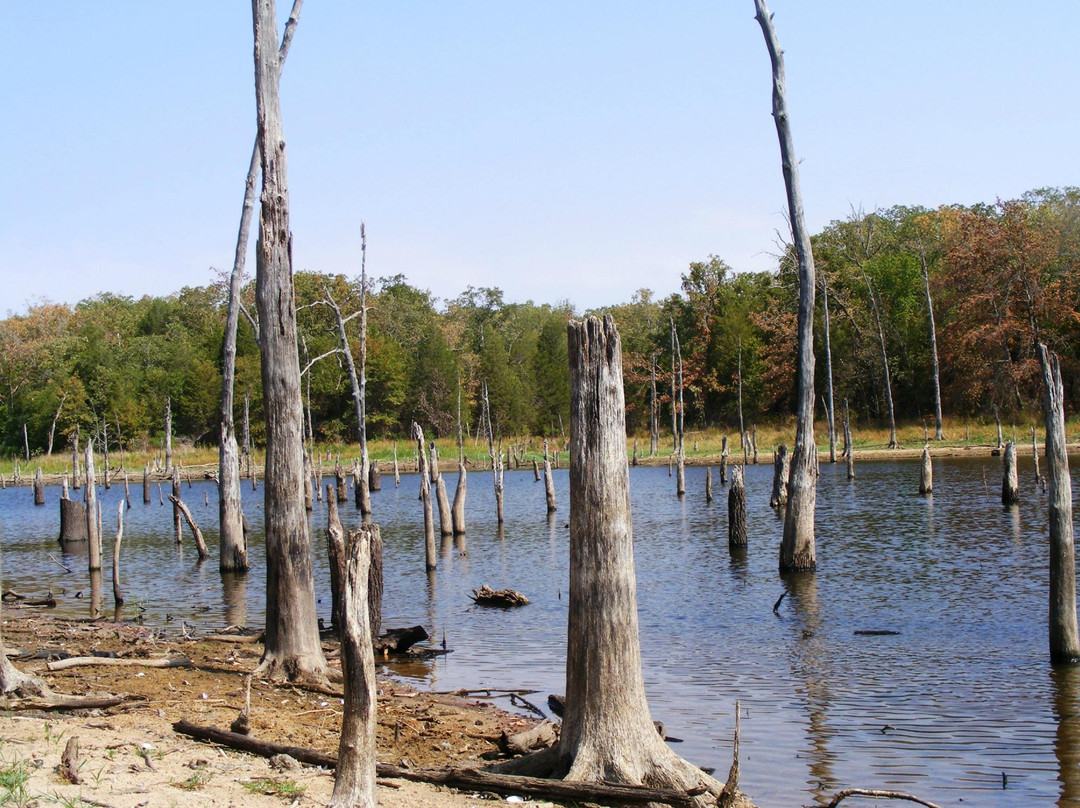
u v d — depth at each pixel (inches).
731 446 2893.7
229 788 297.6
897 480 1801.2
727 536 1198.9
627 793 298.0
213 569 1050.7
